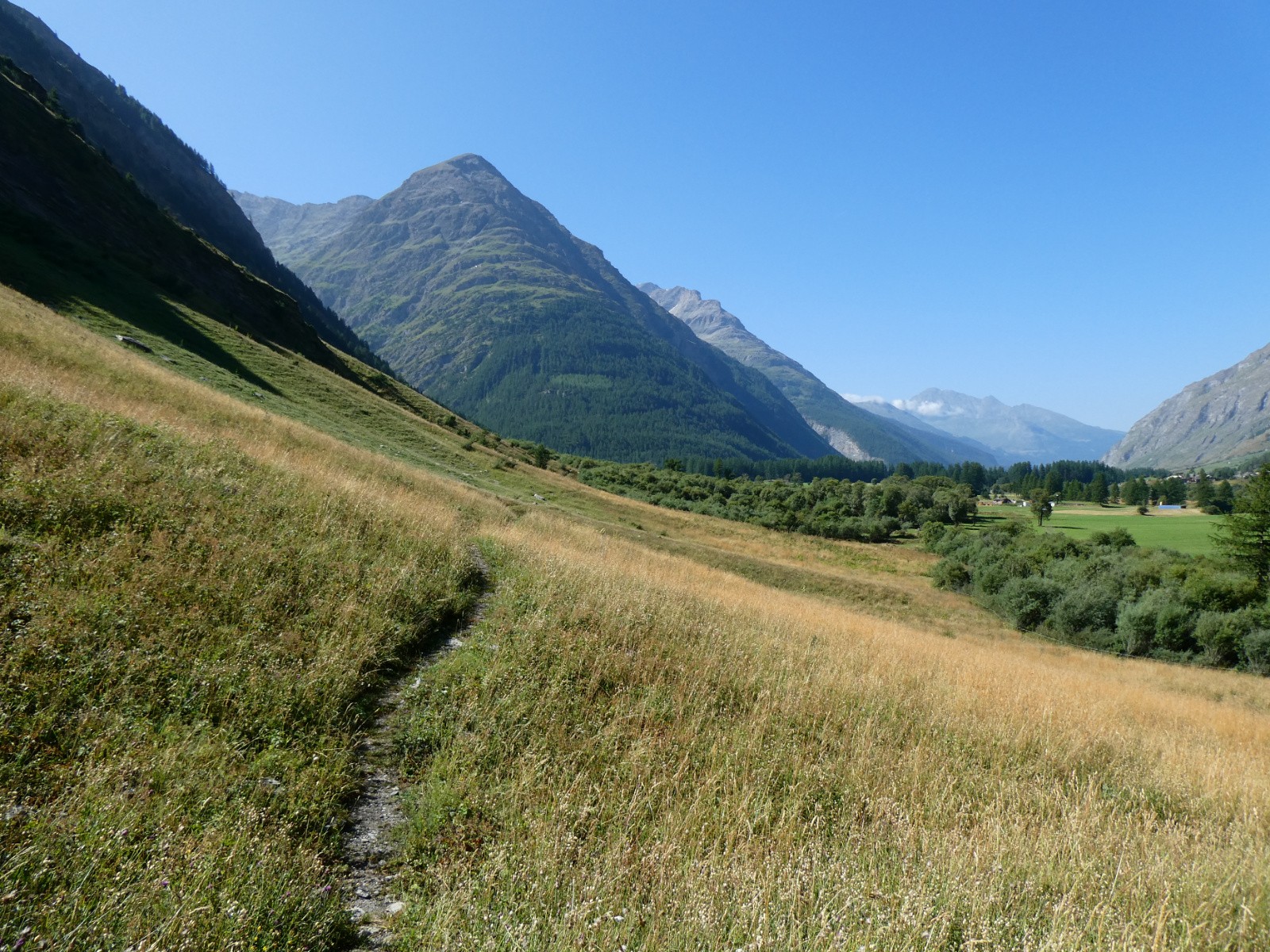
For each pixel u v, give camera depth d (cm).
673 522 6894
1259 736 1479
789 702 865
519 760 580
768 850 505
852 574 6328
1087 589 4375
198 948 313
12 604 555
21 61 14500
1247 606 3934
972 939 378
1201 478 15538
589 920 380
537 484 5912
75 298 3616
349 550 1067
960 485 12450
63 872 334
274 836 419
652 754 635
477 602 1149
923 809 620
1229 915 471
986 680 1320
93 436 1052
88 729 459
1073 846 545
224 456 1297
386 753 600
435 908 385
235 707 561
